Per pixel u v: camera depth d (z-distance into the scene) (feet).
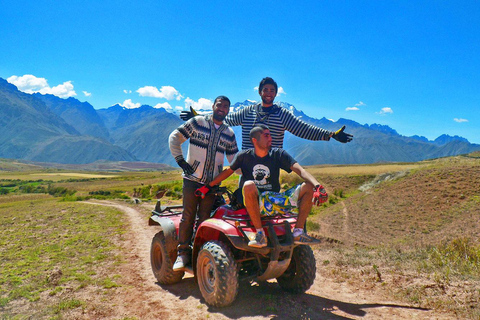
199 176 16.21
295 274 15.17
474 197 100.89
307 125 16.65
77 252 28.12
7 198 281.74
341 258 23.45
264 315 13.12
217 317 13.23
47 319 13.87
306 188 13.29
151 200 108.88
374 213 106.93
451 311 12.98
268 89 17.01
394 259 22.47
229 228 13.41
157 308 14.74
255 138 14.23
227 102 16.51
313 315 13.09
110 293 17.12
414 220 93.91
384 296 15.51
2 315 14.37
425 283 16.42
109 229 41.60
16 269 22.41
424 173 137.80
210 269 14.37
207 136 16.35
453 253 22.13
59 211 65.16
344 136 15.62
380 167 190.80
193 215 16.47
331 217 108.88
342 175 174.29
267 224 13.48
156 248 19.04
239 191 14.47
